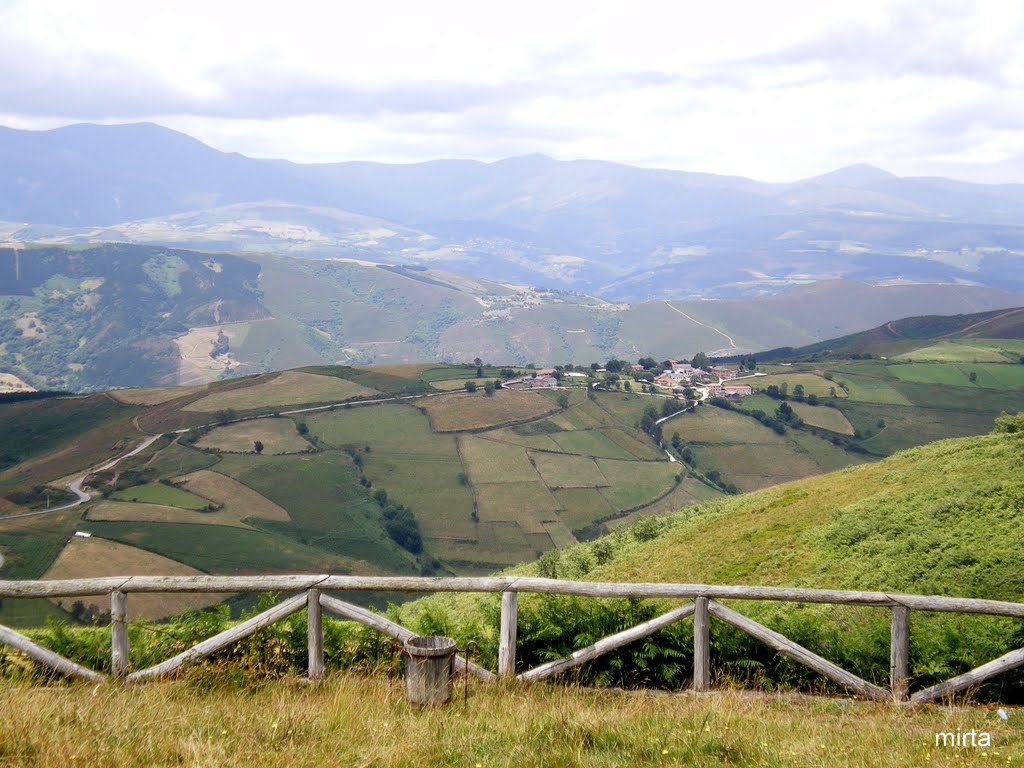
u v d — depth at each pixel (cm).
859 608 1402
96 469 17450
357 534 14950
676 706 888
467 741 732
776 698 962
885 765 694
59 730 700
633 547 4894
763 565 3094
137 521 13938
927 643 1035
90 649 990
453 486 17338
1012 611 945
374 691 917
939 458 3962
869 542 2812
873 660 1038
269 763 663
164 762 663
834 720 875
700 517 5112
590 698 930
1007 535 2372
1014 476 2978
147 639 1025
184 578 954
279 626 1033
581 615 1041
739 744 737
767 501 4634
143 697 844
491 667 1038
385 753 693
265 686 941
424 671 855
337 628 1050
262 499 16038
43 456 18962
